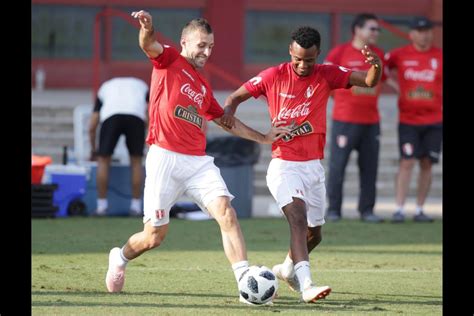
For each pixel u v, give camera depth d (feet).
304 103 84.74
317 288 77.25
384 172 185.68
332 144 147.13
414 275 99.55
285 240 127.34
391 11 244.01
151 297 82.99
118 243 120.78
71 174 150.51
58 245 117.80
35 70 232.32
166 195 82.12
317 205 86.28
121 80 150.20
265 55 241.55
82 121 169.17
